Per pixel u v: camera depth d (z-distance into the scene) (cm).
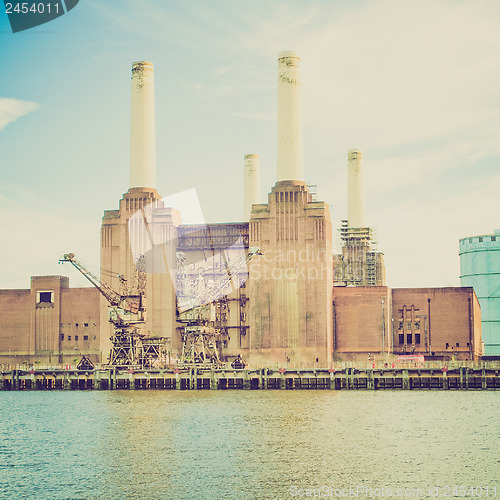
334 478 8081
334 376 16788
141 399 15300
